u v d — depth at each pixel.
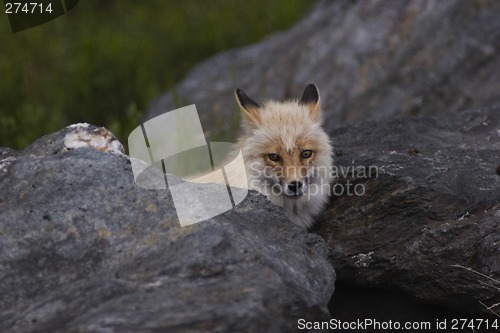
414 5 21.97
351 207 12.11
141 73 23.19
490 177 11.96
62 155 9.82
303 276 8.64
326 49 22.27
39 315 7.60
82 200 9.01
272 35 25.36
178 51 26.19
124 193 9.12
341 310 12.16
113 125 19.00
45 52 24.09
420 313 11.69
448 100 20.33
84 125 10.68
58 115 20.48
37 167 9.53
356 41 22.02
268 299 7.69
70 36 25.83
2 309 7.93
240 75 22.86
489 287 10.49
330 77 21.61
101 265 8.33
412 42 21.50
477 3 21.58
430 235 11.07
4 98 21.05
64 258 8.42
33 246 8.52
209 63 24.09
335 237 12.02
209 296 7.61
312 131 11.84
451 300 11.03
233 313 7.34
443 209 11.41
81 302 7.68
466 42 21.02
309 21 24.11
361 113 20.58
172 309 7.40
